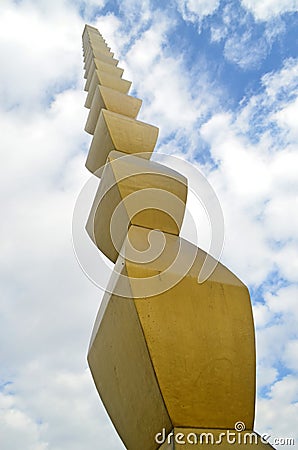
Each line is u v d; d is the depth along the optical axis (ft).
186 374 11.32
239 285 13.46
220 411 11.19
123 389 12.87
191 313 12.25
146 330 11.57
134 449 12.66
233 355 12.03
